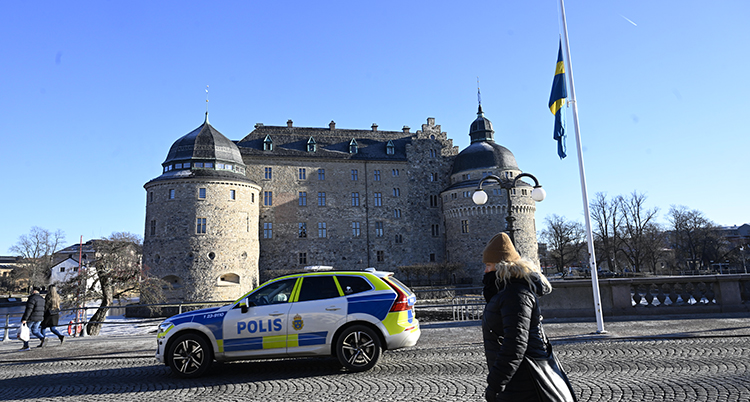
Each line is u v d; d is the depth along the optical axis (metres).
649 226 72.25
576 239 84.62
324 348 9.48
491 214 61.59
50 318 15.31
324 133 68.81
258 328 9.55
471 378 8.55
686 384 7.53
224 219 50.19
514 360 3.23
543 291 3.67
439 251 66.50
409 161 67.81
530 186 62.81
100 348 14.10
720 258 83.69
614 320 15.12
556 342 12.17
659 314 15.95
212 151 51.69
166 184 49.81
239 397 7.85
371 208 64.81
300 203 62.09
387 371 9.42
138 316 47.03
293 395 7.84
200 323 9.64
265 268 59.09
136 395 8.27
